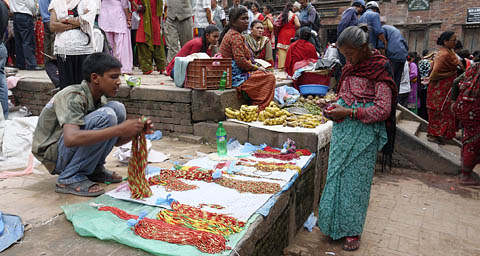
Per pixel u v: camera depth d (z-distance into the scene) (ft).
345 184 9.95
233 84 16.87
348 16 22.49
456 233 12.51
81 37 14.64
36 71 25.68
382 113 8.98
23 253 6.50
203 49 19.57
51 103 9.02
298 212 11.97
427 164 20.07
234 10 16.49
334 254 10.62
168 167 12.09
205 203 8.79
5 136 12.32
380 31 20.20
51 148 9.20
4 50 15.42
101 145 8.96
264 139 14.44
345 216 10.13
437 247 11.46
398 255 10.87
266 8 32.94
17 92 20.72
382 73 9.10
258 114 16.12
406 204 15.21
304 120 15.30
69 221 7.81
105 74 8.54
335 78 26.37
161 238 6.84
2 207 8.40
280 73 28.71
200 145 15.55
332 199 10.20
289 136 13.84
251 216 8.23
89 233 7.11
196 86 15.66
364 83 9.39
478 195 16.34
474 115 16.51
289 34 29.94
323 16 60.34
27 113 19.76
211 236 6.93
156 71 26.84
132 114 17.90
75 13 14.64
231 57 16.80
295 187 11.32
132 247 6.78
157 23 23.07
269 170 11.45
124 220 7.63
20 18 24.89
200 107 15.80
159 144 15.57
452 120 21.21
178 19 23.12
